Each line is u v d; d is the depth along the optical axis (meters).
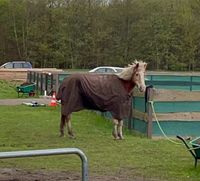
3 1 64.38
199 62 62.34
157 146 12.76
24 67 50.19
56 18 63.91
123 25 62.59
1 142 13.35
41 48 63.78
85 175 4.42
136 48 62.53
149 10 62.84
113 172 9.58
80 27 63.38
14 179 8.82
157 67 62.53
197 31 62.25
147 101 14.41
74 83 13.87
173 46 62.12
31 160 10.80
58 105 22.92
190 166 10.23
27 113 20.25
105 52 63.19
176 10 63.41
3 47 64.56
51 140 13.73
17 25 64.44
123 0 62.66
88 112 20.56
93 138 14.06
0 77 41.06
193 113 14.70
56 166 10.17
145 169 9.92
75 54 63.66
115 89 13.62
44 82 29.94
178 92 14.52
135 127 15.52
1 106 23.08
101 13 63.34
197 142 10.02
